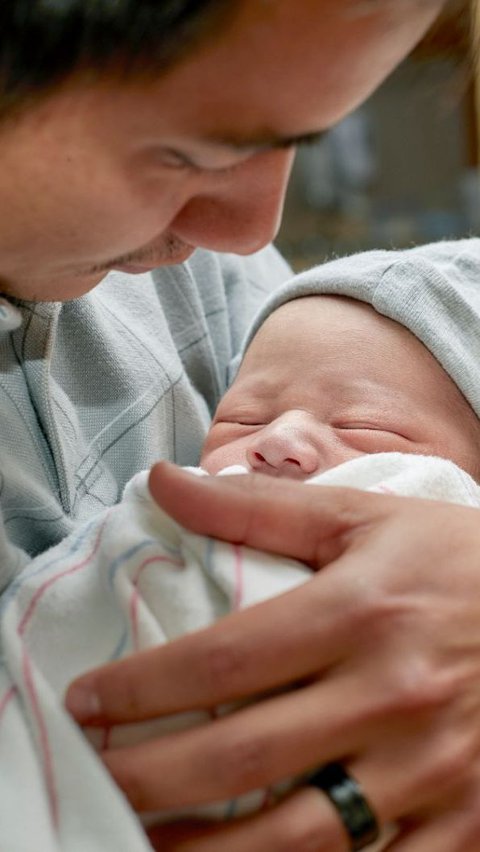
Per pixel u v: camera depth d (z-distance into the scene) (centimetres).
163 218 47
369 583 47
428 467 63
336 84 41
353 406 76
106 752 48
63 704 48
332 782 45
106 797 46
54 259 46
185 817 49
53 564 58
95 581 57
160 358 80
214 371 93
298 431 73
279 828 45
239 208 49
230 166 45
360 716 45
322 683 46
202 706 46
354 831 45
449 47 47
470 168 210
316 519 52
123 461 75
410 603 47
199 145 42
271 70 39
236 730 45
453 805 46
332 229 212
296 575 53
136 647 52
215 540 55
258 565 53
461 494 63
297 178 210
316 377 79
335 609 47
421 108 205
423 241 210
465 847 46
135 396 76
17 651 51
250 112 41
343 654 46
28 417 66
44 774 48
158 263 53
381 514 52
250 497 53
